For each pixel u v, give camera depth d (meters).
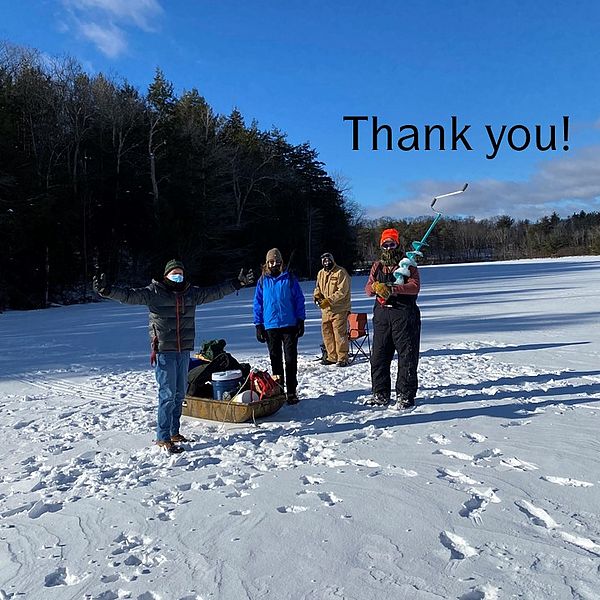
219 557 3.13
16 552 3.33
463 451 4.62
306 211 58.72
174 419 5.30
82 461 4.93
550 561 2.90
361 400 6.61
